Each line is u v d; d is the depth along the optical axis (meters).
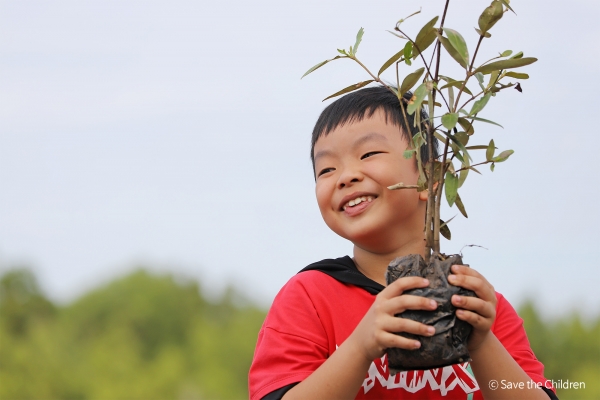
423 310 1.81
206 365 14.23
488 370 1.98
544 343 9.32
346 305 2.33
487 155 1.99
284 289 2.45
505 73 2.03
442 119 1.80
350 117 2.39
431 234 1.93
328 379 1.92
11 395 13.42
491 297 1.86
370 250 2.44
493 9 1.82
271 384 2.15
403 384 2.23
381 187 2.33
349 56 2.05
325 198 2.39
